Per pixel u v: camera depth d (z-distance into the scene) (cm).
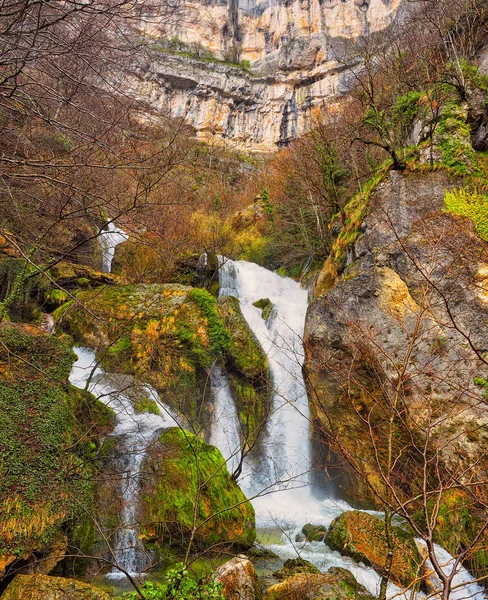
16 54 455
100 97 575
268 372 1276
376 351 746
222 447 1162
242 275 1819
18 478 575
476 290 784
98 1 509
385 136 1210
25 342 706
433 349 780
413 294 863
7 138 602
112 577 638
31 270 770
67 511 594
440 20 1264
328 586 564
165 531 695
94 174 661
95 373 1075
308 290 1688
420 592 619
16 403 636
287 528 853
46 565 558
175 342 1205
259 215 2380
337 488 1012
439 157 1003
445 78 1134
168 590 427
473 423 697
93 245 1585
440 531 697
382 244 1005
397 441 801
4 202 684
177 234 1461
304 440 1145
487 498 478
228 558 718
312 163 1906
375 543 712
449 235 820
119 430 840
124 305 1250
